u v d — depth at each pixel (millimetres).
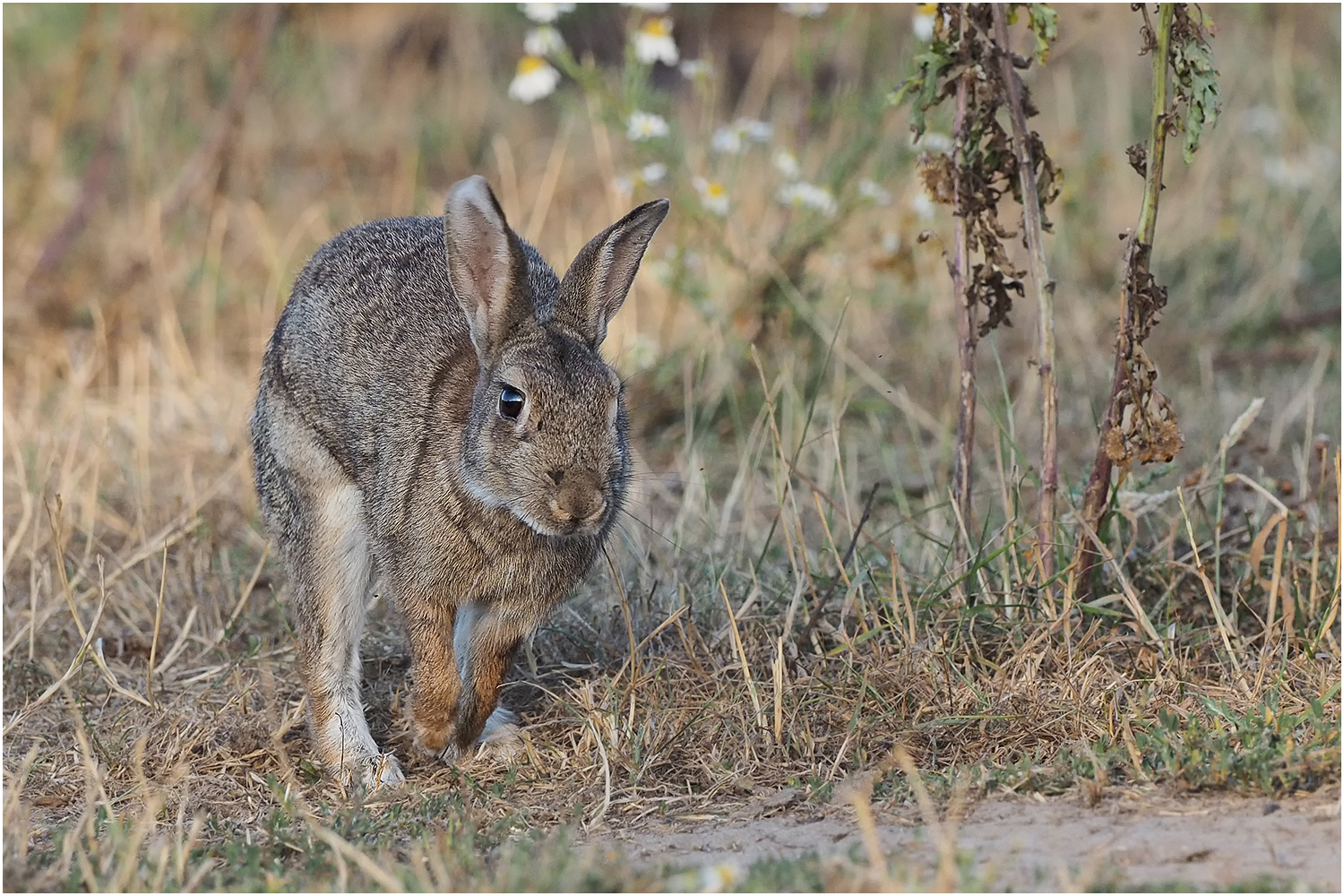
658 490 12836
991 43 9727
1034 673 8969
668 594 10625
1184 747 7945
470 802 8430
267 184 18391
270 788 8797
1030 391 14008
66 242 16859
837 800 8008
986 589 9711
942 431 13188
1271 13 21469
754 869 6766
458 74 22000
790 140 17203
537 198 17500
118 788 8891
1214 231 17484
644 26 14562
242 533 12469
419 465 8797
